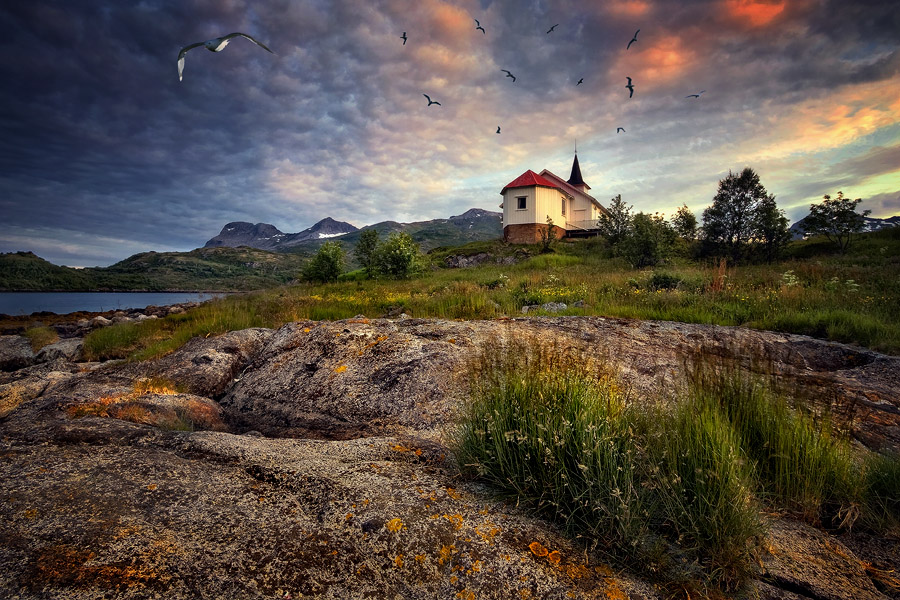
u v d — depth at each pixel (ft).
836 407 11.69
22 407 13.00
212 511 6.77
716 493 6.98
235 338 21.48
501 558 6.22
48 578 5.04
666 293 37.22
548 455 7.51
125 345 31.89
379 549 6.26
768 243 73.36
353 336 18.63
